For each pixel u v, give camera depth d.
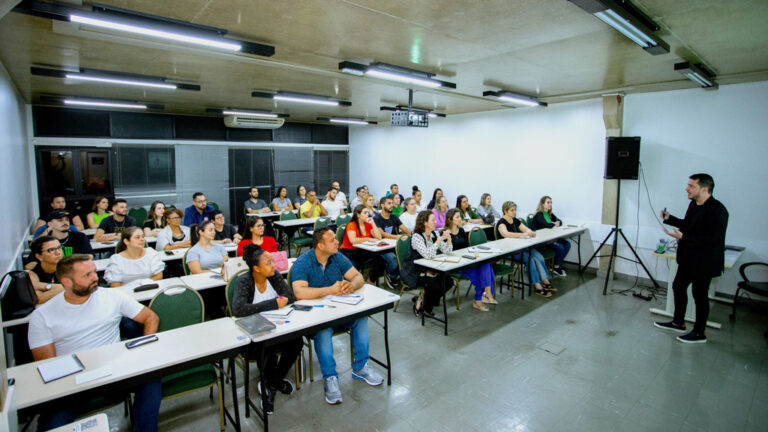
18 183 5.39
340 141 12.10
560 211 7.13
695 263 4.00
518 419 2.82
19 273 2.83
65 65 4.44
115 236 5.41
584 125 6.70
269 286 3.09
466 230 6.56
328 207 8.99
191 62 4.37
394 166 10.71
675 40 3.44
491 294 5.02
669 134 5.78
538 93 6.15
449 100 6.98
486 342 4.06
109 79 4.84
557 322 4.60
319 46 3.76
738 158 5.22
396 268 5.35
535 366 3.58
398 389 3.20
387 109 7.97
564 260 7.11
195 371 2.52
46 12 2.51
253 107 8.15
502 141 7.99
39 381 1.94
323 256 3.25
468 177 8.75
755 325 4.52
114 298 2.56
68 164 7.94
